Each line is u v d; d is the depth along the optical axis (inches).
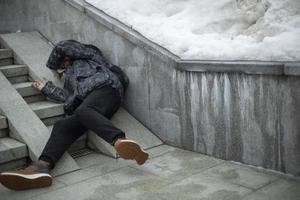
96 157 191.8
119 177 169.0
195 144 191.8
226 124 177.0
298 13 175.8
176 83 193.3
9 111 191.0
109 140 174.4
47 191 158.6
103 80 193.9
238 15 197.0
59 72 210.5
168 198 148.7
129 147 167.6
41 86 209.0
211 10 207.9
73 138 180.2
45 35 260.1
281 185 154.6
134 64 212.5
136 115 217.2
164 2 224.5
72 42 205.5
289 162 158.4
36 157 174.2
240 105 170.4
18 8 273.9
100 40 228.4
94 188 159.5
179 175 168.1
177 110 196.1
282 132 158.6
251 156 170.4
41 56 237.5
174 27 206.7
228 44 181.9
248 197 146.2
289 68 150.4
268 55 162.4
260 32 179.3
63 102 208.4
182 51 193.0
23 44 246.8
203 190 153.5
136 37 206.1
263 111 163.0
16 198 153.6
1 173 157.8
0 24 285.1
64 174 173.5
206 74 179.6
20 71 225.0
